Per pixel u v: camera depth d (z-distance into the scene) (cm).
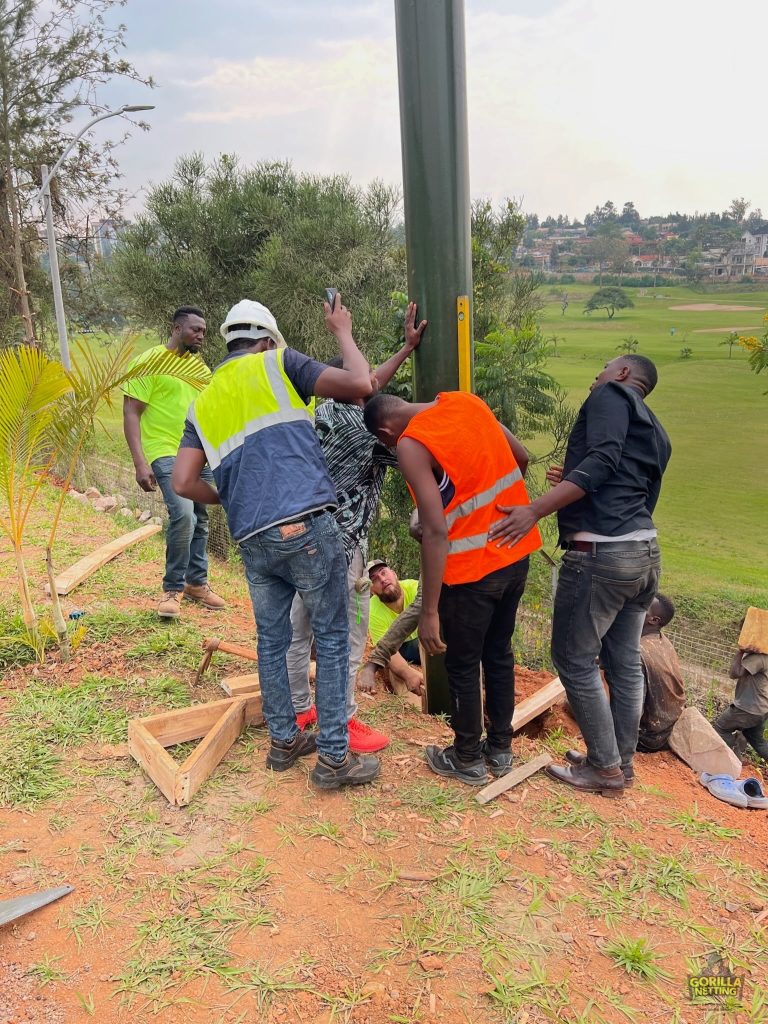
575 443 323
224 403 283
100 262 1789
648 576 319
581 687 325
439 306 360
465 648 309
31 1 1545
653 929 254
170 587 494
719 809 353
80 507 842
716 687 761
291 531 274
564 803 324
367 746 350
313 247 1488
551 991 224
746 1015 221
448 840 290
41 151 1702
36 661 423
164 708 377
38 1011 211
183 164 1605
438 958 233
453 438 287
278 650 309
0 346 1816
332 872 269
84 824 290
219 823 292
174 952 231
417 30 333
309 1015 212
